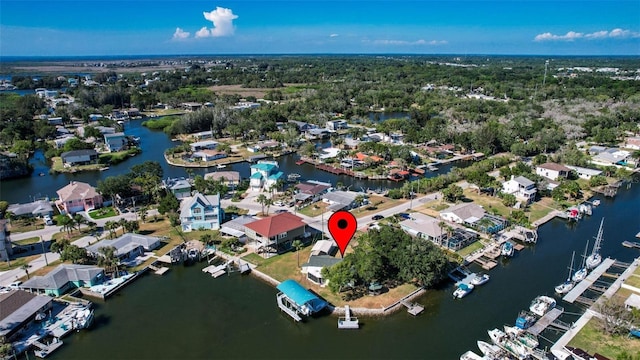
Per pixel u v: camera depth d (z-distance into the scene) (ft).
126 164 586.86
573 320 236.84
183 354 216.33
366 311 245.24
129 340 226.99
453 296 262.47
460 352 216.54
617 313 223.30
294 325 238.27
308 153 607.37
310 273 277.64
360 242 295.69
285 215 334.24
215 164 574.97
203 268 299.38
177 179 479.41
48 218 368.07
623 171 494.18
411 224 340.80
